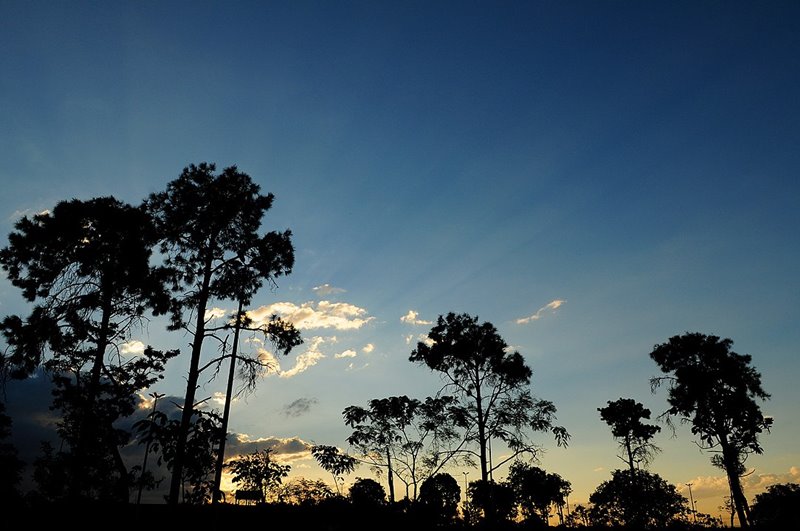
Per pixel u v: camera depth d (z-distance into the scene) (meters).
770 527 38.09
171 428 21.02
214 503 23.00
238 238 25.56
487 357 38.25
